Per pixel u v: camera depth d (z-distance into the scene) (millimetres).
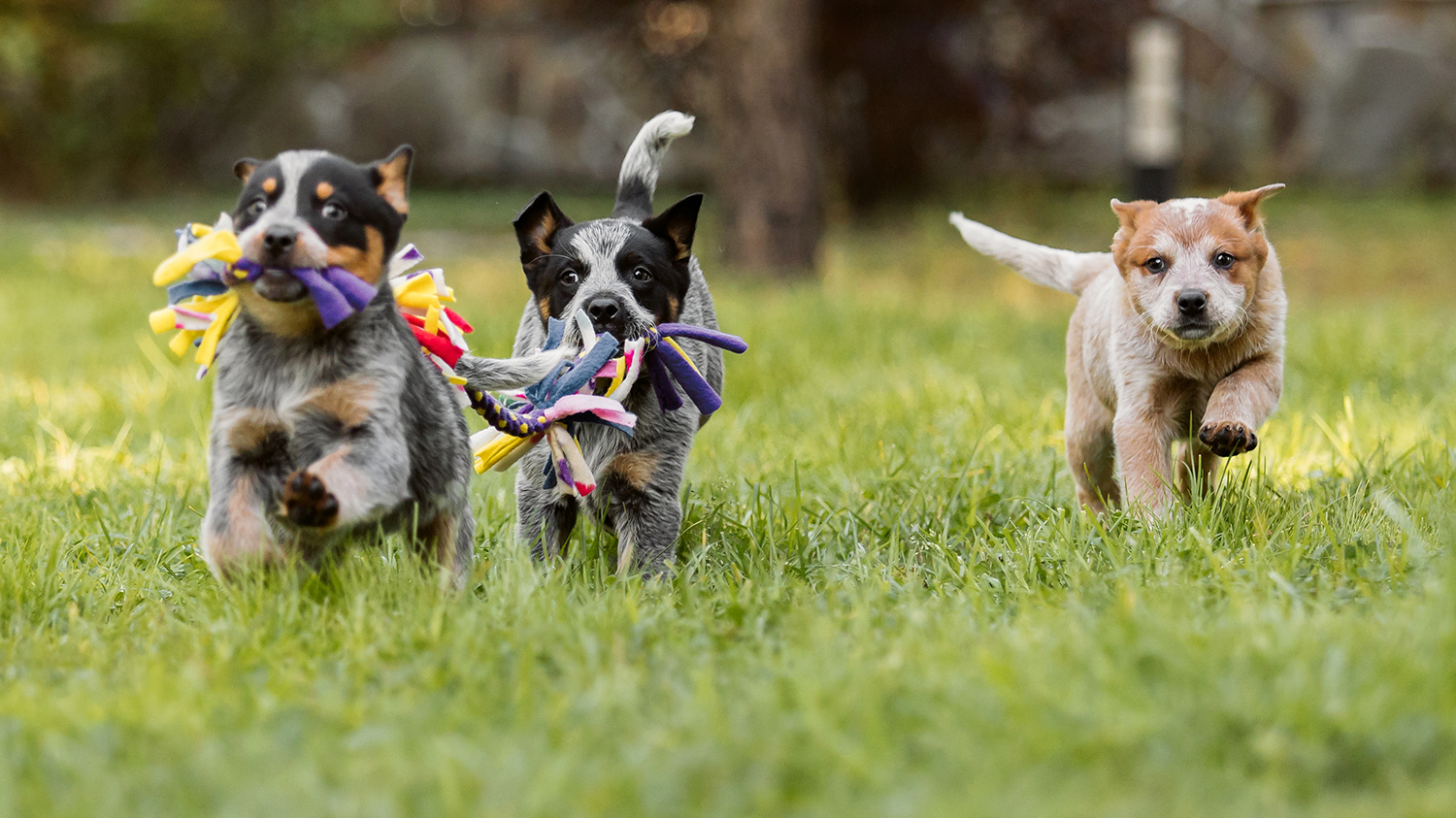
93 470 7770
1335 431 8070
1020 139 29781
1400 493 6352
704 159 33438
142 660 4434
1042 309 17500
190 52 32938
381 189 5000
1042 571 5379
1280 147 31609
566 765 3336
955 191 31469
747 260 20297
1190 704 3555
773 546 5793
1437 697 3527
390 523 5293
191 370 11227
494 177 35469
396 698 4051
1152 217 6398
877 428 8531
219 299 4883
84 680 4266
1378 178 31125
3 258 20891
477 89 35500
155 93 33688
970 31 28438
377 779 3410
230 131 36000
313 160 4832
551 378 5750
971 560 5512
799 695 3783
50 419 9180
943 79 27969
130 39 32188
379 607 4762
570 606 4855
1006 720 3564
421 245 26266
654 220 6465
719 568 5836
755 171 20188
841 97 28969
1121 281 6641
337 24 33031
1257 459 6824
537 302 6512
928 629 4461
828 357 11711
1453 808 3033
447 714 3840
